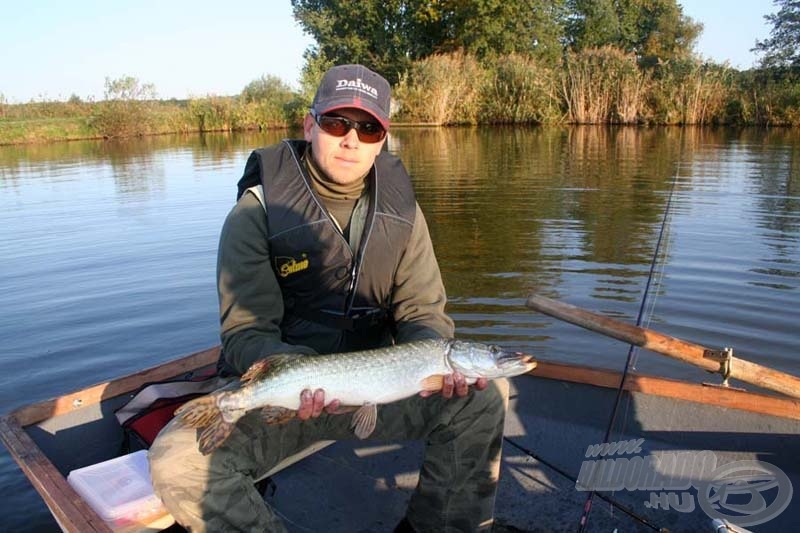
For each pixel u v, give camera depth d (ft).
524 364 8.35
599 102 91.61
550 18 114.73
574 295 21.12
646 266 23.75
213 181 49.19
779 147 60.03
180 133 119.75
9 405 15.17
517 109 94.38
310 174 9.41
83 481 9.26
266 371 7.86
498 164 53.52
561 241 27.71
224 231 9.07
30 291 22.89
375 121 8.93
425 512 9.16
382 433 9.02
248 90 126.52
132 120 113.29
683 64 88.33
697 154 56.18
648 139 71.87
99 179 52.42
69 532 8.29
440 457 8.91
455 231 30.19
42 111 133.28
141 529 8.75
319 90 9.21
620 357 17.13
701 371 16.47
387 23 119.96
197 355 12.87
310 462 11.89
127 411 11.25
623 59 91.20
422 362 8.30
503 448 12.20
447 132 87.76
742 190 37.76
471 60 101.35
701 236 27.48
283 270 9.17
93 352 17.89
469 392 8.71
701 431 11.13
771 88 84.12
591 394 12.04
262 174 9.07
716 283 21.59
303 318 9.54
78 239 30.27
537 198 37.76
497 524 10.23
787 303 19.62
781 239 26.50
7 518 11.58
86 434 11.48
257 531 8.16
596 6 128.06
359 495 11.00
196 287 22.90
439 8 114.21
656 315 19.11
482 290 22.03
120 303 21.49
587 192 39.09
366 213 9.45
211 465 7.93
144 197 42.16
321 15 122.21
